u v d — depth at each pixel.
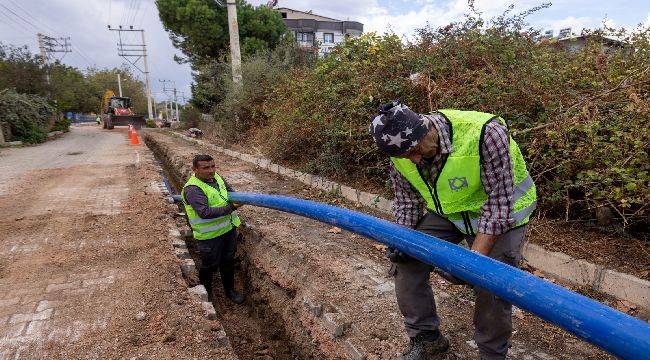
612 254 3.24
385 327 2.90
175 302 3.32
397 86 5.46
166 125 34.69
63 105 27.27
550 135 3.52
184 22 18.64
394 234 1.96
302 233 4.79
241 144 12.05
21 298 3.39
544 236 3.59
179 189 9.79
